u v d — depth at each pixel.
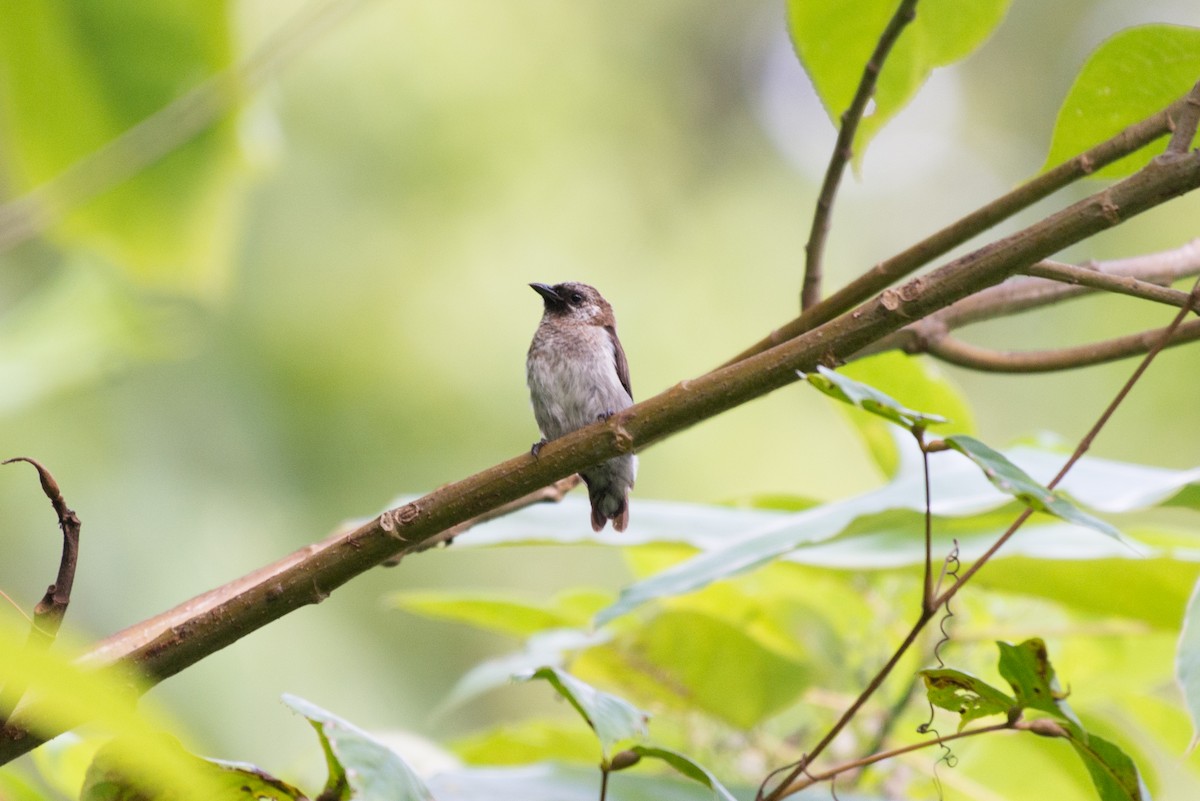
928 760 7.20
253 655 13.77
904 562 5.92
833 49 6.07
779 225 20.83
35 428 14.25
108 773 3.80
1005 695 4.22
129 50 9.62
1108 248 20.55
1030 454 6.98
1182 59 5.21
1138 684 7.59
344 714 14.44
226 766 3.90
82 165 8.41
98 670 4.22
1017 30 25.69
